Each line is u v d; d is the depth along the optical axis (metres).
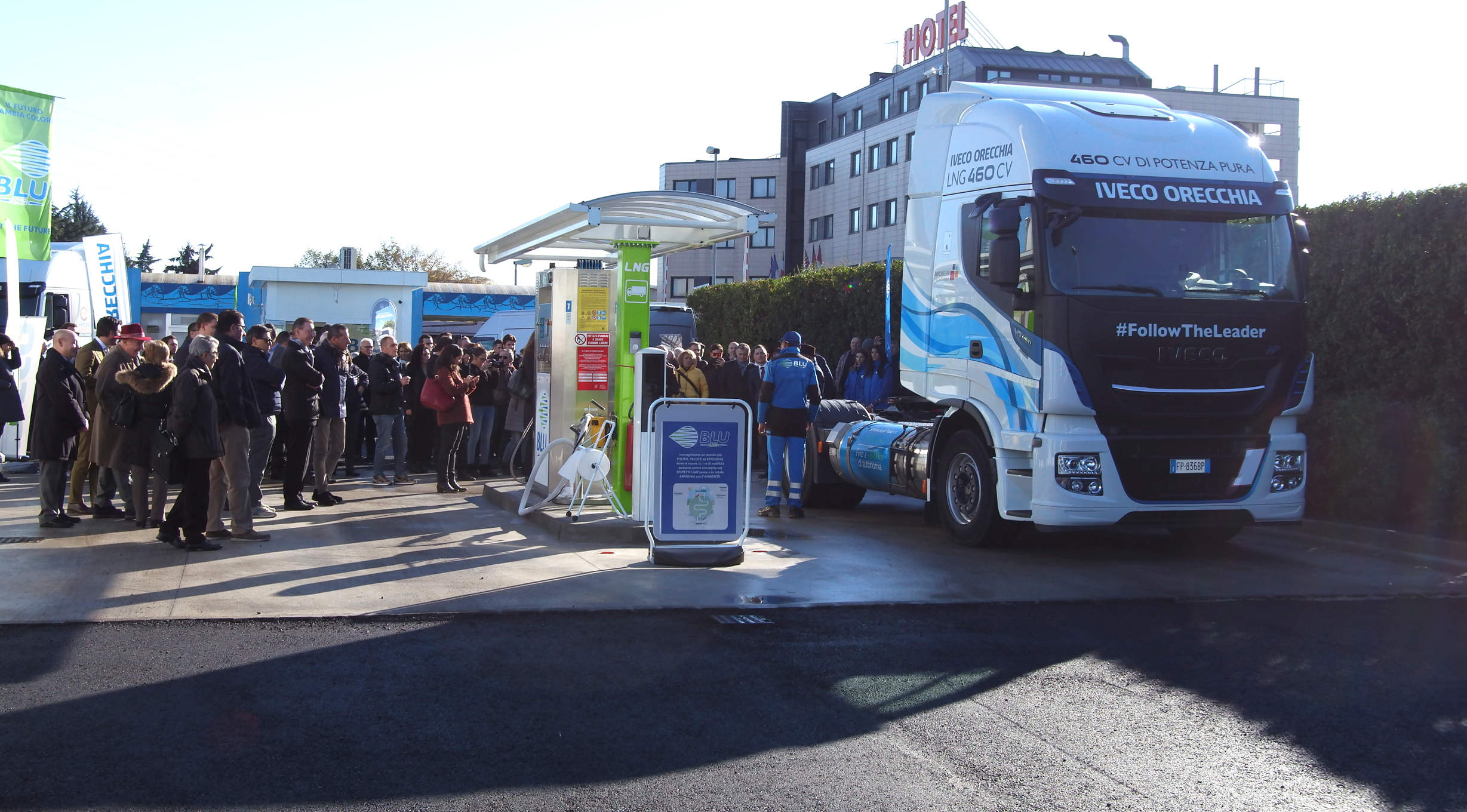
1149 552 9.74
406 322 41.44
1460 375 10.22
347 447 14.76
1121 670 5.94
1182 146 9.05
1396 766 4.58
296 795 4.03
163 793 4.02
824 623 6.86
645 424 9.86
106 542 9.09
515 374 14.12
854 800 4.11
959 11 55.69
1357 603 7.71
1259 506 8.97
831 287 20.28
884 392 15.95
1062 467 8.57
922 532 10.85
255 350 10.49
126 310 17.73
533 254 13.23
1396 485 10.61
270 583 7.57
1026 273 8.76
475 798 4.05
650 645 6.25
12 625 6.26
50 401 9.66
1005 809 4.06
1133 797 4.20
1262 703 5.39
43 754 4.36
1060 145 8.78
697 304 26.88
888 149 58.84
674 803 4.05
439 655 5.93
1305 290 9.04
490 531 10.23
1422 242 10.55
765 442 16.14
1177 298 8.64
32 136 15.81
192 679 5.39
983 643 6.46
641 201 9.93
